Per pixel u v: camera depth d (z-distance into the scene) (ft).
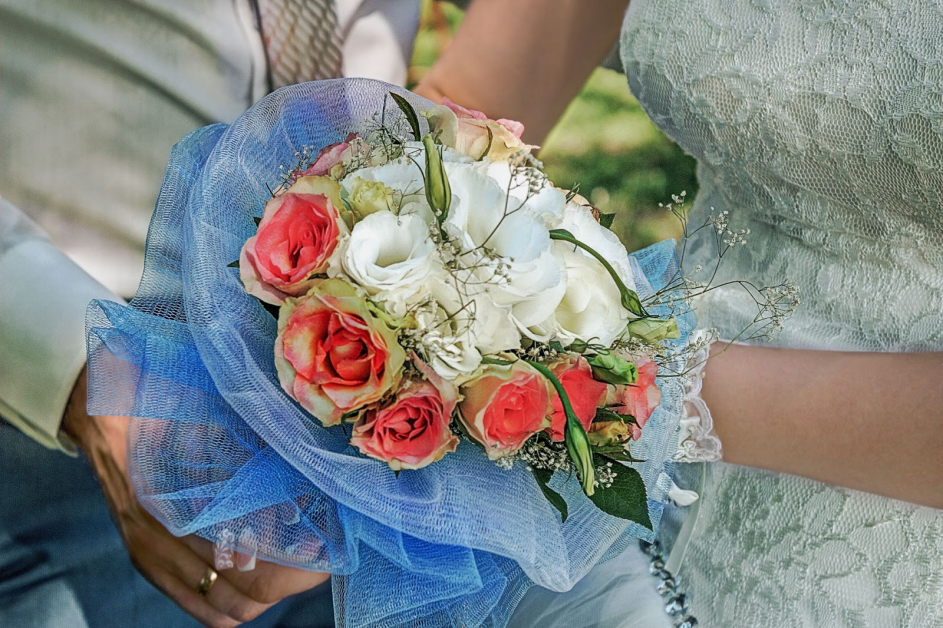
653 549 3.64
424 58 7.67
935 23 2.69
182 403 2.39
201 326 2.22
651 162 9.05
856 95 2.84
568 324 2.28
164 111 4.48
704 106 3.32
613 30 4.45
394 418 2.08
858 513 3.07
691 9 3.31
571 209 2.43
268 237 2.14
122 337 2.47
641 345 2.37
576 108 9.32
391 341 2.01
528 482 2.47
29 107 4.23
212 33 4.42
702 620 3.43
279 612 4.24
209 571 2.99
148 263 2.63
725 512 3.46
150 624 4.16
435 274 2.08
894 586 2.99
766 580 3.26
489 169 2.35
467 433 2.21
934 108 2.68
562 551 2.45
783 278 3.33
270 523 2.38
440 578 2.47
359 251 2.06
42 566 4.03
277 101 2.73
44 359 3.39
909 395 2.68
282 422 2.20
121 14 4.25
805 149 3.04
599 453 2.35
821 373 2.93
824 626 3.10
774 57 3.04
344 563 2.35
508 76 4.55
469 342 2.08
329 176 2.39
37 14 4.14
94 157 4.40
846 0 2.86
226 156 2.51
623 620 3.38
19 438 4.12
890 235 2.98
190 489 2.34
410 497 2.24
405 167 2.28
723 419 3.14
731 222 3.58
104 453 3.36
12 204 4.23
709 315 3.52
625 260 2.45
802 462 2.97
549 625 3.46
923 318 2.96
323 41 4.69
